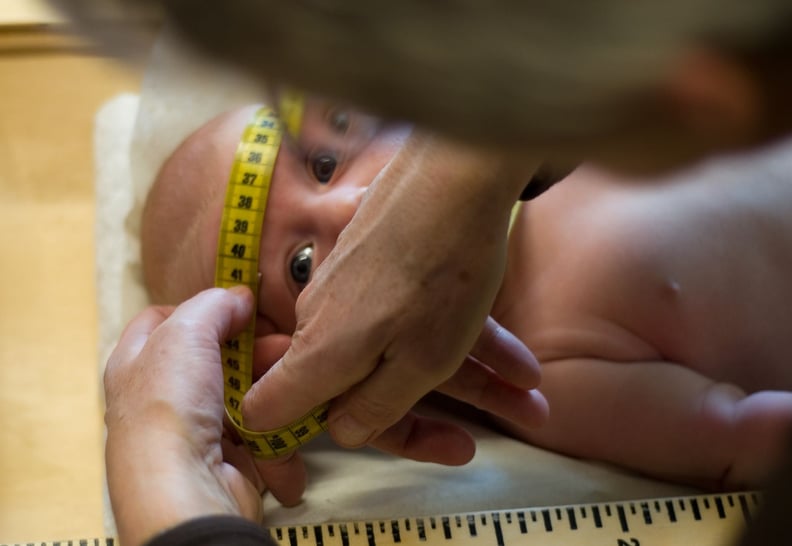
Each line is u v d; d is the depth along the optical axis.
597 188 0.73
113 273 0.80
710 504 0.67
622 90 0.27
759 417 0.69
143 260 0.76
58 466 0.78
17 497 0.77
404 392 0.61
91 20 0.29
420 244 0.58
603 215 0.73
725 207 0.72
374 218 0.59
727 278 0.71
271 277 0.71
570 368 0.72
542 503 0.69
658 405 0.70
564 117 0.27
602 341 0.72
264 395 0.62
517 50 0.26
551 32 0.26
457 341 0.59
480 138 0.28
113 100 0.87
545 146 0.29
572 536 0.66
